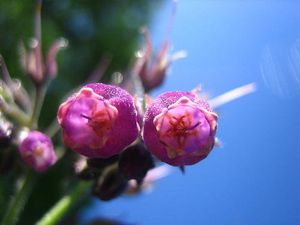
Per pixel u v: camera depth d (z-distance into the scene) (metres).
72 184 0.06
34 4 0.15
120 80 0.06
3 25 0.15
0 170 0.06
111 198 0.05
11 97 0.06
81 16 0.17
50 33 0.15
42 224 0.06
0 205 0.10
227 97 0.06
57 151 0.06
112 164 0.05
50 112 0.14
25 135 0.06
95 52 0.17
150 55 0.06
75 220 0.08
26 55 0.07
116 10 0.18
